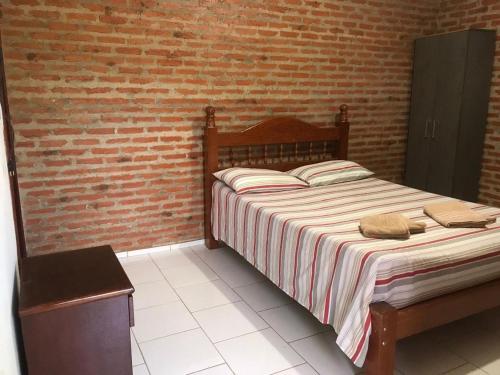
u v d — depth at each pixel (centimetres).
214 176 351
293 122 381
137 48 319
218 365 212
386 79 441
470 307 205
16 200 247
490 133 417
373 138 449
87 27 300
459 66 396
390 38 432
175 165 352
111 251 199
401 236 211
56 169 308
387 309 176
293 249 240
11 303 144
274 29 370
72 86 303
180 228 368
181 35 332
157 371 207
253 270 329
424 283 191
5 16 276
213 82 353
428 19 452
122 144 327
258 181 321
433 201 295
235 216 312
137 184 339
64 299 148
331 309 206
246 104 372
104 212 331
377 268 180
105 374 161
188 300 280
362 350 177
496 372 206
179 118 345
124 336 161
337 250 205
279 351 225
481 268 207
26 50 285
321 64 401
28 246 309
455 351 223
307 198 305
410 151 464
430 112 433
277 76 381
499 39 398
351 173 363
